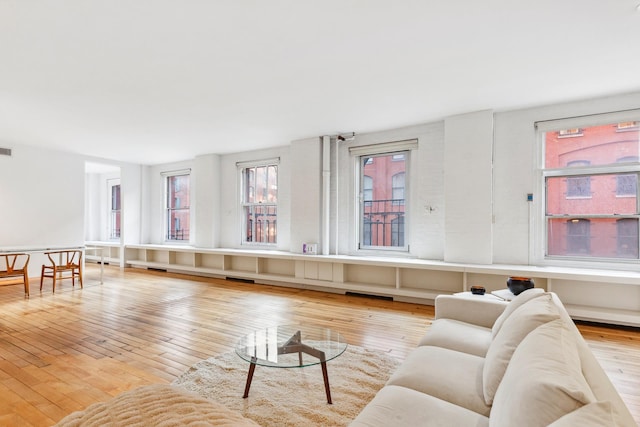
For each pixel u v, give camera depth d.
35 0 2.24
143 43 2.82
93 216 9.82
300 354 2.21
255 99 4.13
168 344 3.26
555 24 2.55
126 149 6.90
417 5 2.33
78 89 3.78
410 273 5.10
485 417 1.35
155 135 5.82
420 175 5.18
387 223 5.61
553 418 0.82
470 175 4.59
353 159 5.81
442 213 4.99
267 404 2.19
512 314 1.80
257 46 2.89
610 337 3.46
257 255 6.21
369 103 4.27
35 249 5.39
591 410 0.75
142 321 3.99
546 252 4.39
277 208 6.69
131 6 2.33
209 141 6.25
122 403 1.45
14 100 4.12
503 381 1.18
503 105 4.32
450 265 4.43
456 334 2.24
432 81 3.61
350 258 5.30
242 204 7.21
